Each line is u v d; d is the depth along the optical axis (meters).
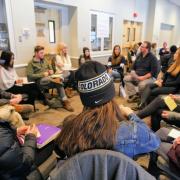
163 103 2.23
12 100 2.38
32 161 1.12
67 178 0.70
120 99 3.86
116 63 4.43
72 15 4.95
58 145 0.85
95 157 0.69
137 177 0.69
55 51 4.88
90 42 5.51
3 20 3.54
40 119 2.99
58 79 3.45
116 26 6.33
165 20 9.18
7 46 3.64
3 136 0.98
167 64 4.54
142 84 3.41
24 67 3.89
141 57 3.77
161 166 1.34
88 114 0.78
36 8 4.30
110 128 0.75
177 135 1.56
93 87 0.77
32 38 3.94
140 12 7.50
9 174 0.97
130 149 0.77
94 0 5.24
